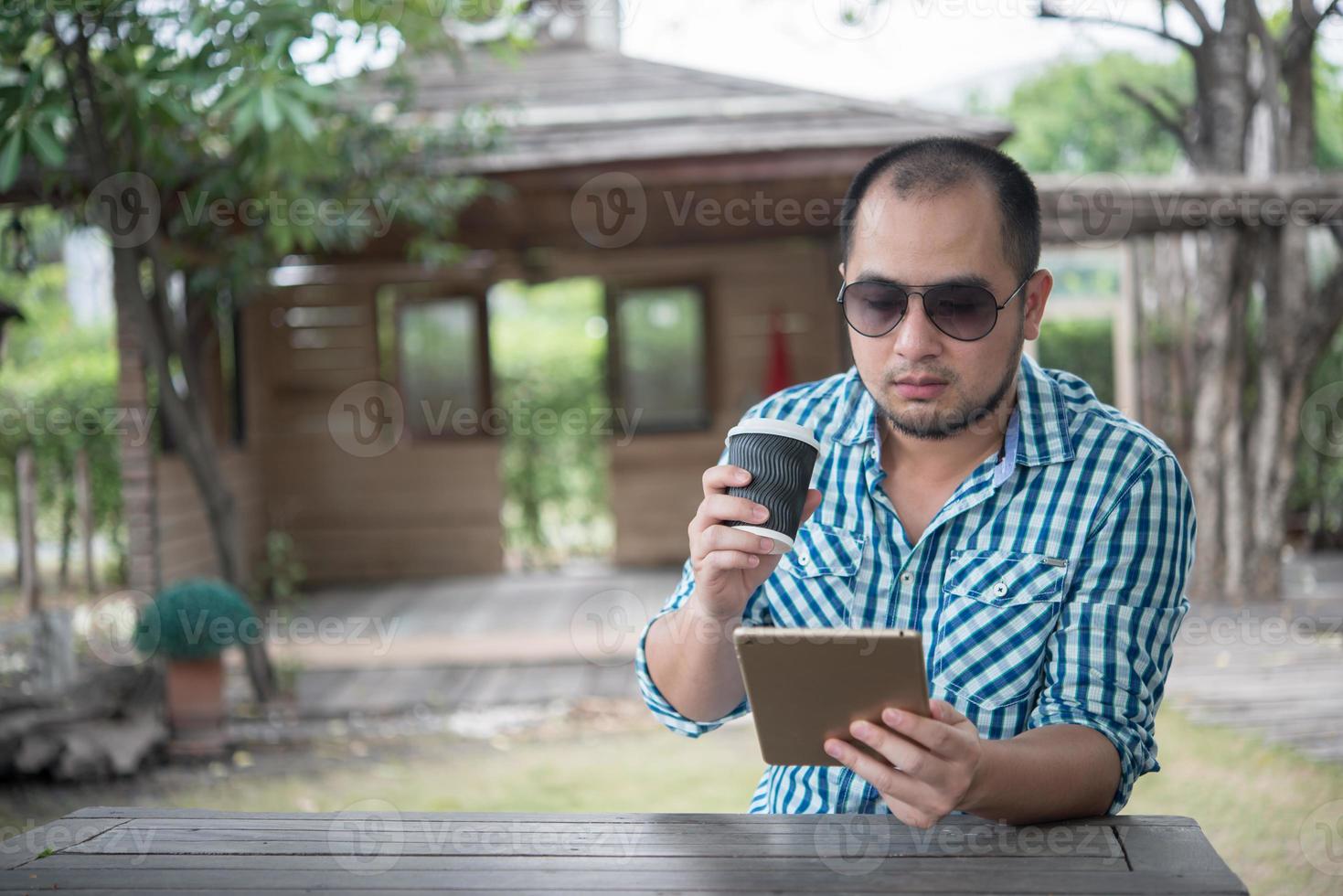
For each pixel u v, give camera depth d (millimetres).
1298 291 7875
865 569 1589
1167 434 8906
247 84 3914
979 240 1405
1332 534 10375
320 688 6082
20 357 10500
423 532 9734
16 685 5359
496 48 5734
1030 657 1498
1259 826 3672
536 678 6211
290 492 9680
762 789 1705
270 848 1319
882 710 1131
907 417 1456
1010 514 1524
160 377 5430
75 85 4547
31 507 6055
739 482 1326
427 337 9688
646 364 9766
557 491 10531
